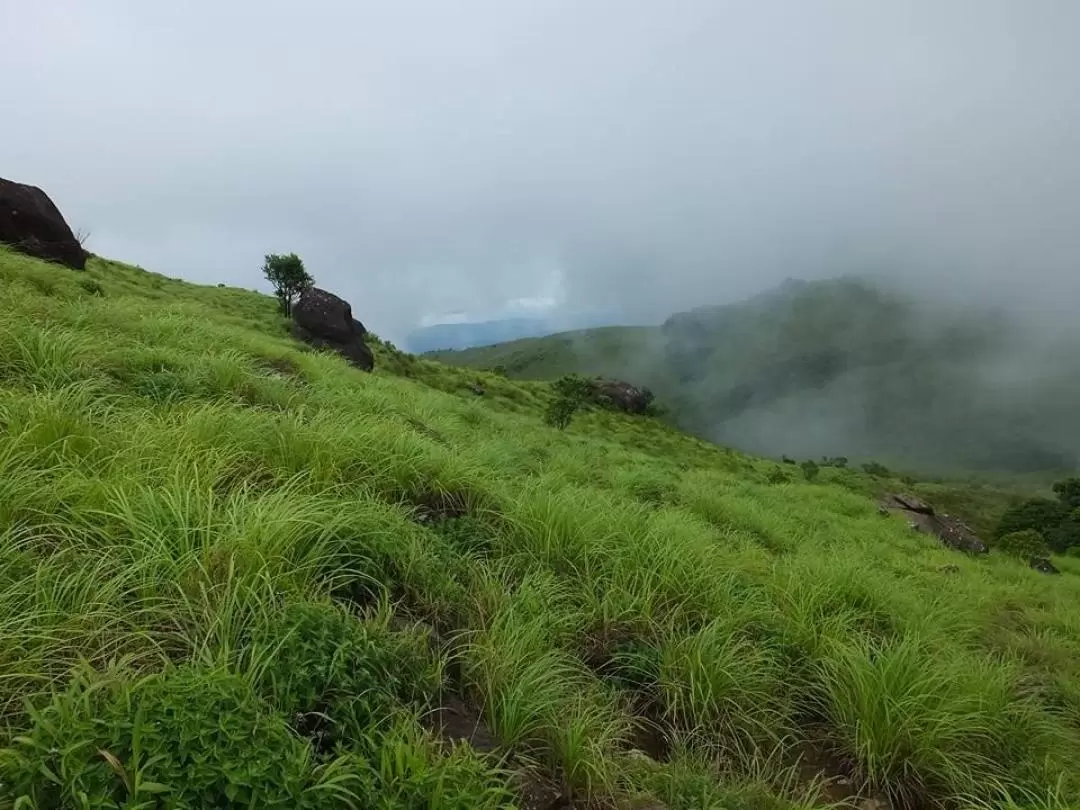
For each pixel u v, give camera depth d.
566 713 3.49
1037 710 5.04
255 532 3.51
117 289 22.97
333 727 2.62
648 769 3.44
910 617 6.53
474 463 6.72
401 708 2.89
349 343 29.31
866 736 4.09
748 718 4.08
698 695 4.11
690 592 5.25
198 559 3.31
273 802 1.98
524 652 3.82
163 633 2.90
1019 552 24.05
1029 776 4.15
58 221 20.06
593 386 63.66
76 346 6.61
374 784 2.34
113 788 1.89
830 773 4.05
